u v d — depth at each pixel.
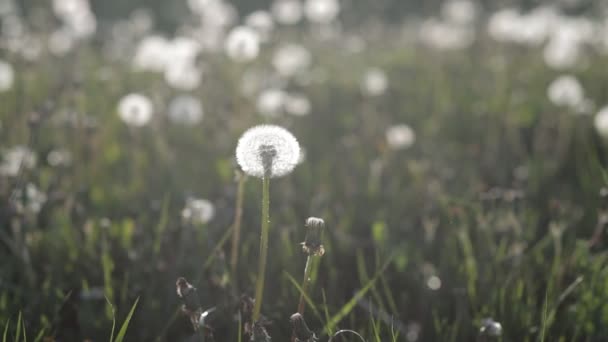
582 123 1.57
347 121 1.80
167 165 1.41
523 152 1.57
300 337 0.83
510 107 1.85
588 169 1.42
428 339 1.01
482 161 1.51
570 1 4.37
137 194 1.29
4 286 1.01
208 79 1.90
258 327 0.82
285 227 1.11
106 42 3.39
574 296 1.02
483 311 0.98
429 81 2.29
